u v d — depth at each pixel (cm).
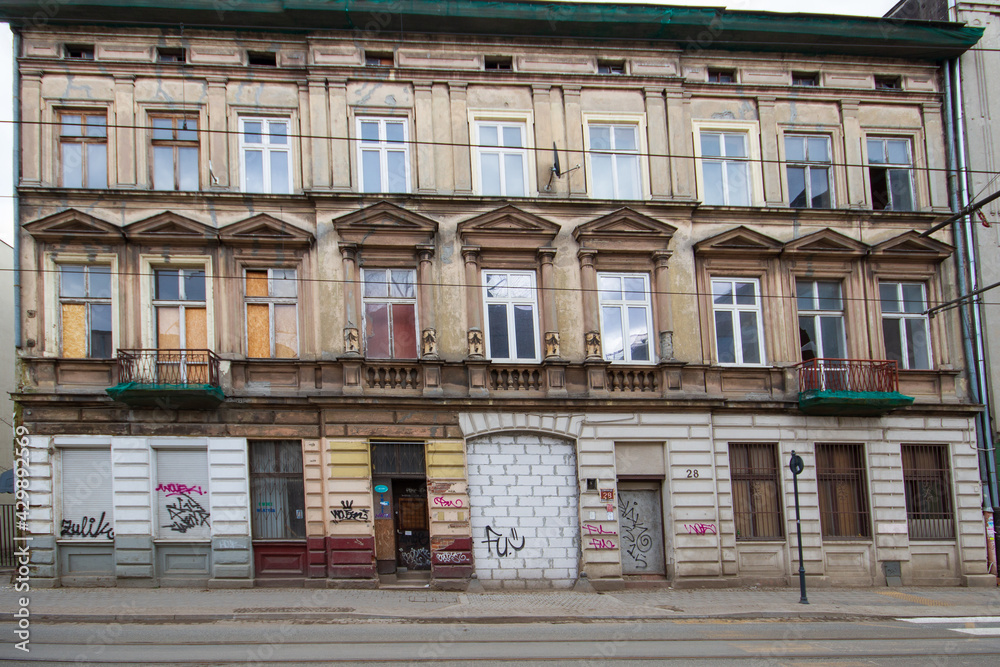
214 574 1869
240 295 1981
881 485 2169
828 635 1406
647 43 2245
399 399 1945
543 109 2175
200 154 2028
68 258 1938
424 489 1991
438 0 2098
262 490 1938
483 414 1995
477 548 1955
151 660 1119
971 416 2252
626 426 2048
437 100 2133
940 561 2173
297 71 2091
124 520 1862
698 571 2019
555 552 1986
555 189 2144
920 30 2323
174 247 1973
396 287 2055
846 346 2241
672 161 2205
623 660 1173
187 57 2067
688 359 2117
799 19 2261
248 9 2034
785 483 2120
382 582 1930
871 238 2288
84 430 1875
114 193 1956
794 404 2147
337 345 1977
